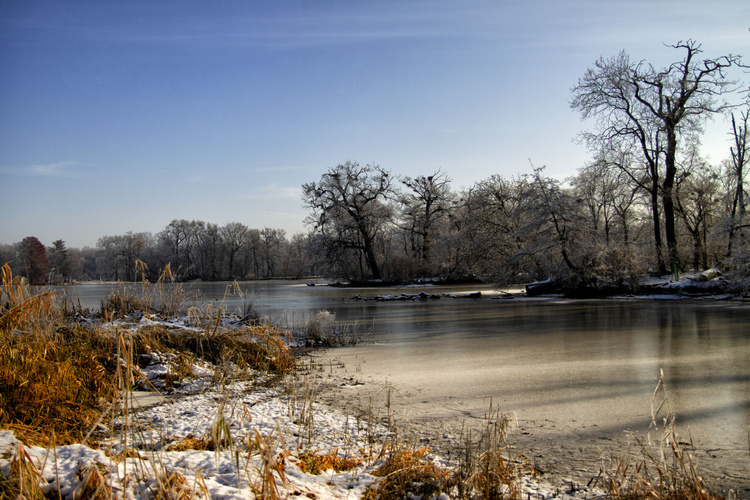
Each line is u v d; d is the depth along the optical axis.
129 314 13.76
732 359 9.45
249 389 7.26
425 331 14.92
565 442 5.14
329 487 3.51
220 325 10.82
